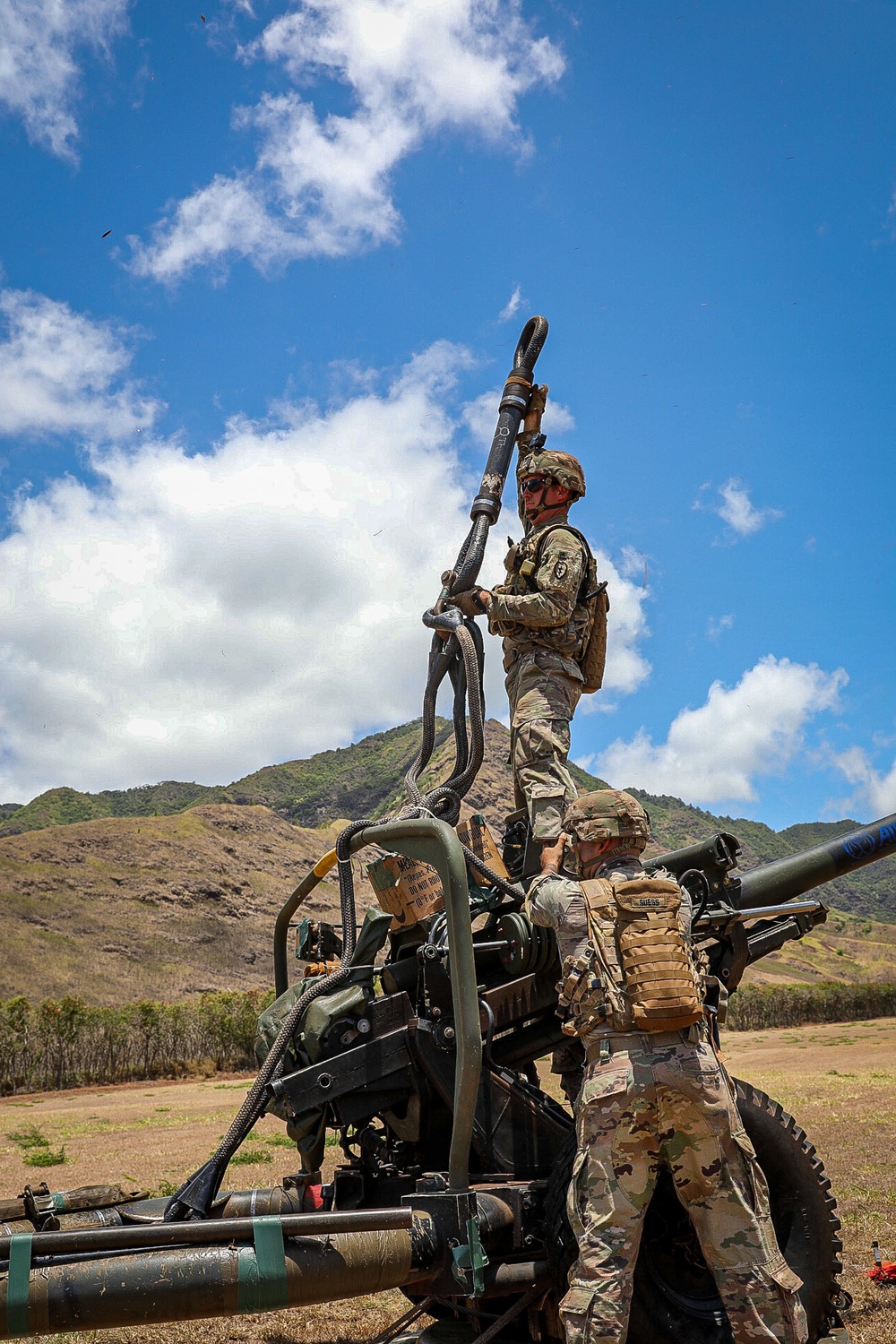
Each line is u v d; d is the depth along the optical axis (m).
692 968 3.31
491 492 4.64
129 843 153.12
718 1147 3.18
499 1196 3.51
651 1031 3.21
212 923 138.12
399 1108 4.11
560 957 3.47
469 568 4.45
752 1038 48.75
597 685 4.65
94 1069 47.28
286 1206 4.25
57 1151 14.23
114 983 109.81
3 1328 2.84
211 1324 4.95
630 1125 3.17
